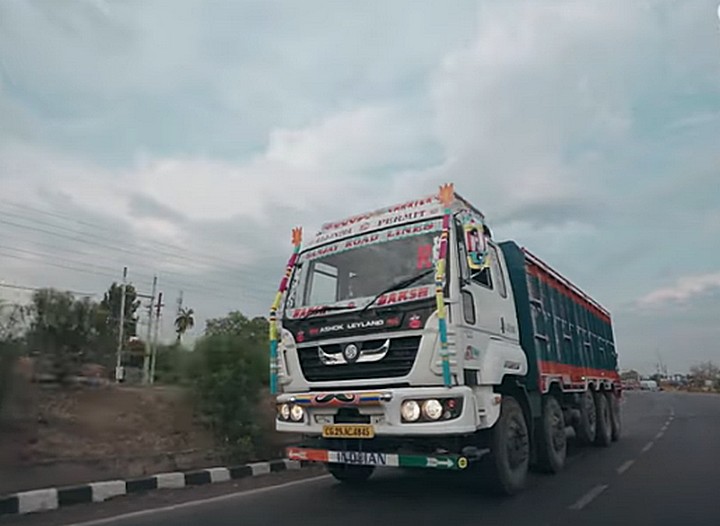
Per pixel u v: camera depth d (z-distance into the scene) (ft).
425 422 19.16
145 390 36.04
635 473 28.86
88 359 34.12
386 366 20.33
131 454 28.22
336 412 20.92
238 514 20.38
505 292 25.89
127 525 19.01
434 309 19.93
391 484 25.91
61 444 27.27
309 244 24.94
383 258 22.17
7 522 19.39
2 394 26.81
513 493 22.74
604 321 48.85
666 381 345.31
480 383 21.24
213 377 33.42
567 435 35.68
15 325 30.35
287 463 32.07
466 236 21.81
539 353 28.40
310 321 22.43
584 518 19.43
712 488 24.61
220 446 32.07
